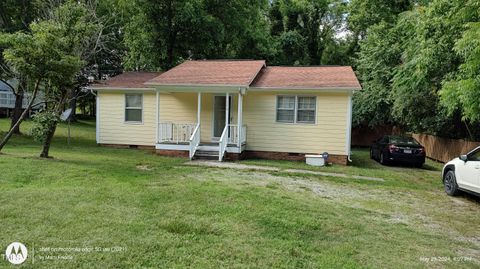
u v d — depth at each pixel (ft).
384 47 61.31
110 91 54.90
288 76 50.26
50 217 17.03
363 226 18.63
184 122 52.47
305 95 47.06
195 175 31.09
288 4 108.47
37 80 34.42
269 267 13.03
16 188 22.70
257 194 23.85
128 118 54.95
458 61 36.37
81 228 15.79
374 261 14.11
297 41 104.12
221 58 77.87
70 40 35.29
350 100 45.93
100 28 48.32
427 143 63.77
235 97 49.88
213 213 19.25
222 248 14.49
